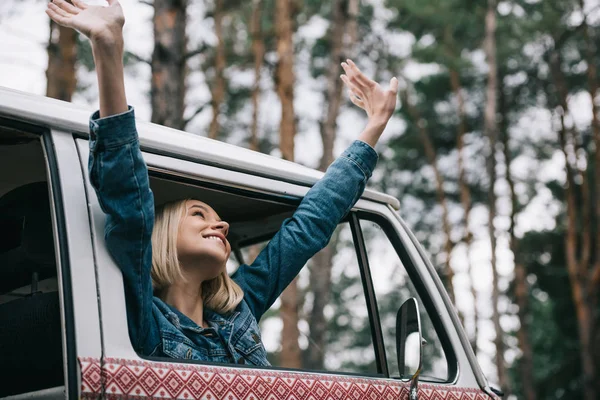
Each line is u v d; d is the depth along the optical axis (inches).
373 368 102.1
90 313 77.5
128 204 82.1
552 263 1056.2
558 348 1059.3
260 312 103.7
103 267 80.4
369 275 107.3
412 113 1021.8
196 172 93.1
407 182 1105.4
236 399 82.7
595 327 904.3
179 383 79.7
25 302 97.6
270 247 105.6
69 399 74.0
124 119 82.5
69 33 449.7
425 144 1010.1
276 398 85.9
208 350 92.8
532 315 1095.0
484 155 1063.0
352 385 93.0
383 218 111.9
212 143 97.3
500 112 1051.9
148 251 83.9
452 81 1009.5
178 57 356.5
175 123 350.9
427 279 110.3
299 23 850.8
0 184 104.6
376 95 115.3
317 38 866.1
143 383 77.4
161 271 94.7
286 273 104.5
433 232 1086.4
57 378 98.3
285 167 104.8
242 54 778.8
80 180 82.5
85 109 88.3
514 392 1048.8
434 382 104.0
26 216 98.0
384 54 954.7
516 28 982.4
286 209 108.5
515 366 1051.3
